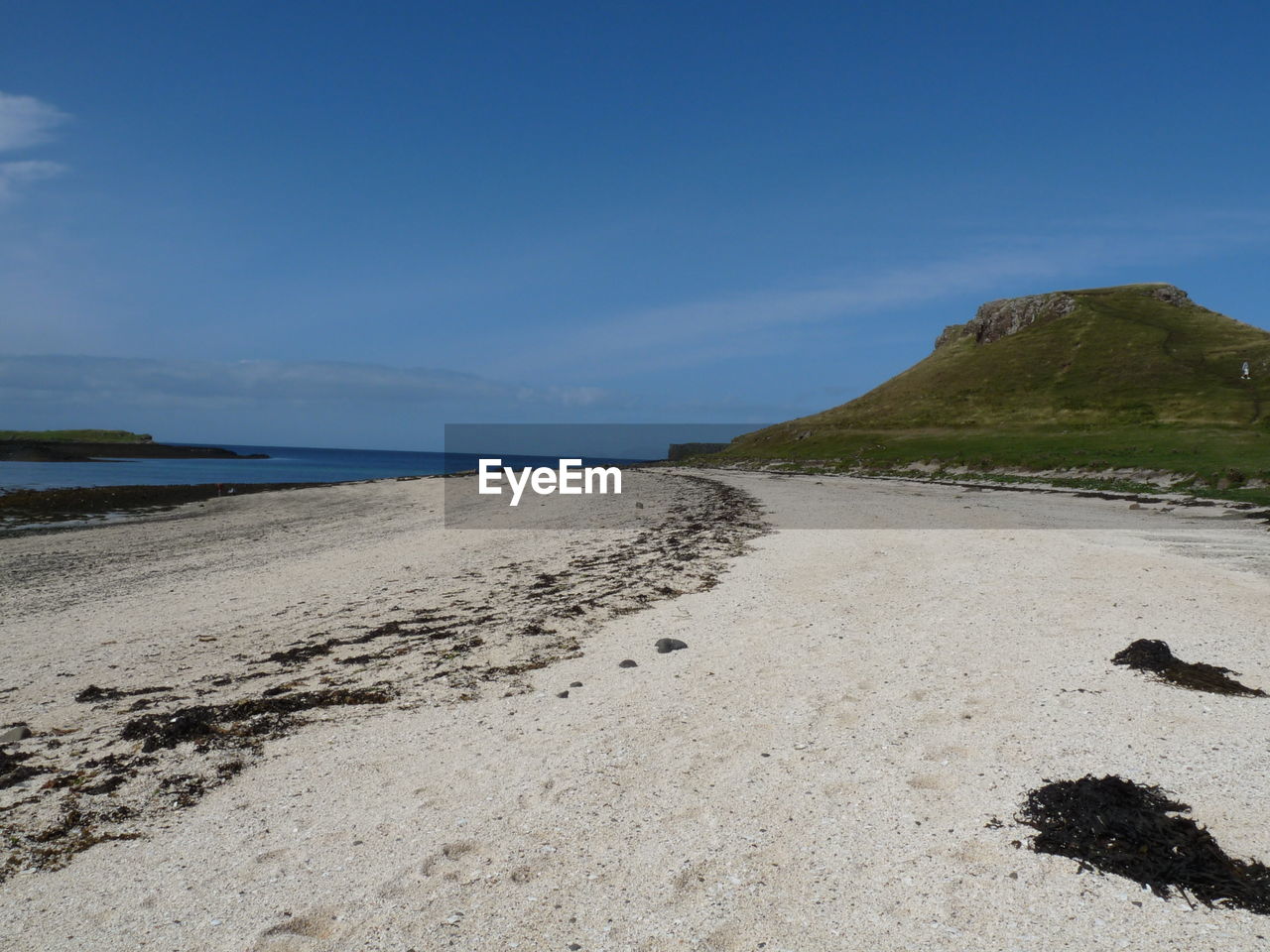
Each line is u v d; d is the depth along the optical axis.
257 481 84.00
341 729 7.54
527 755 6.66
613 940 4.14
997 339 102.81
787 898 4.47
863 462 62.81
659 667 9.10
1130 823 4.95
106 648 11.79
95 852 5.28
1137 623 10.19
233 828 5.55
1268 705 7.09
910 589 12.81
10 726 8.25
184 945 4.20
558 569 17.08
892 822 5.29
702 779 6.05
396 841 5.27
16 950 4.20
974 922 4.20
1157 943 3.97
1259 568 14.57
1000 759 6.19
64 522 33.69
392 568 18.58
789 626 10.79
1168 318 91.12
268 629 12.57
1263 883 4.40
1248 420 54.53
